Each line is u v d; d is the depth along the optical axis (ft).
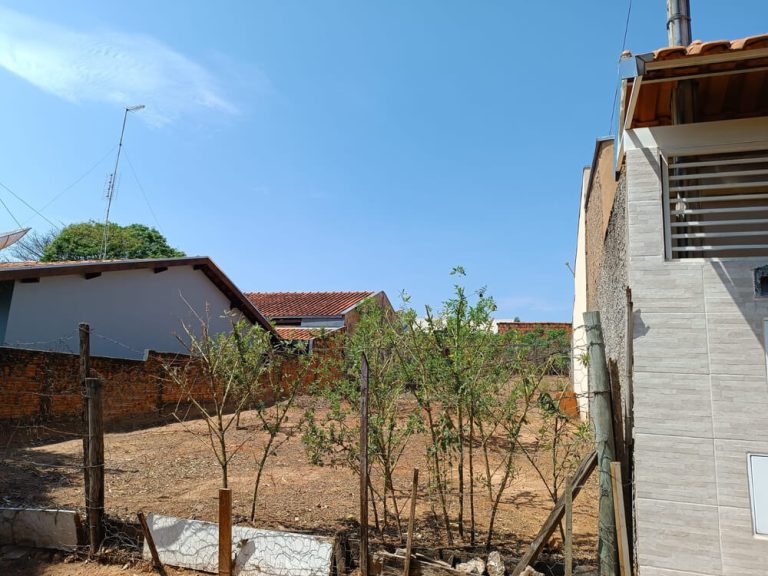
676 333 13.62
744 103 15.51
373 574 15.47
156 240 107.65
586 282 48.37
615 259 23.58
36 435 37.04
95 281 51.78
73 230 99.66
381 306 21.89
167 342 59.31
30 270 44.62
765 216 14.56
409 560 15.05
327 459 31.73
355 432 19.97
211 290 67.05
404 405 22.43
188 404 52.95
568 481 15.33
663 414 13.44
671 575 12.92
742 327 13.17
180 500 23.81
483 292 18.30
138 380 46.68
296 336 71.51
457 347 17.98
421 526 20.77
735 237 14.64
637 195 14.43
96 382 18.49
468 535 19.75
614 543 13.67
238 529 16.81
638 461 13.50
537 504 23.89
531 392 17.75
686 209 14.40
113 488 25.73
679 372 13.47
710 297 13.51
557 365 17.75
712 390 13.17
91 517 18.01
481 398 18.25
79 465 29.81
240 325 20.93
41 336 46.47
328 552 15.71
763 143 13.74
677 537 12.99
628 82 13.52
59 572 17.11
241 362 20.63
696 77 13.51
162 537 17.58
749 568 12.44
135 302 56.03
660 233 14.07
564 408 21.57
